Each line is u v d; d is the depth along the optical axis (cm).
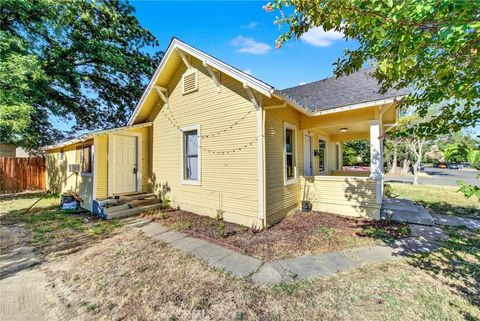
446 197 899
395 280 303
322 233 495
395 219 594
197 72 662
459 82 193
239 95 566
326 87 898
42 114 1146
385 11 164
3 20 883
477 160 127
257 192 532
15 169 1173
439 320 228
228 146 591
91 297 284
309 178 723
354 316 238
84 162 788
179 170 727
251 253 401
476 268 329
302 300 268
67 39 1020
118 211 675
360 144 2962
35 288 305
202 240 470
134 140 811
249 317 243
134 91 1382
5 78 696
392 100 527
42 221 623
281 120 621
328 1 192
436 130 224
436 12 152
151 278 323
